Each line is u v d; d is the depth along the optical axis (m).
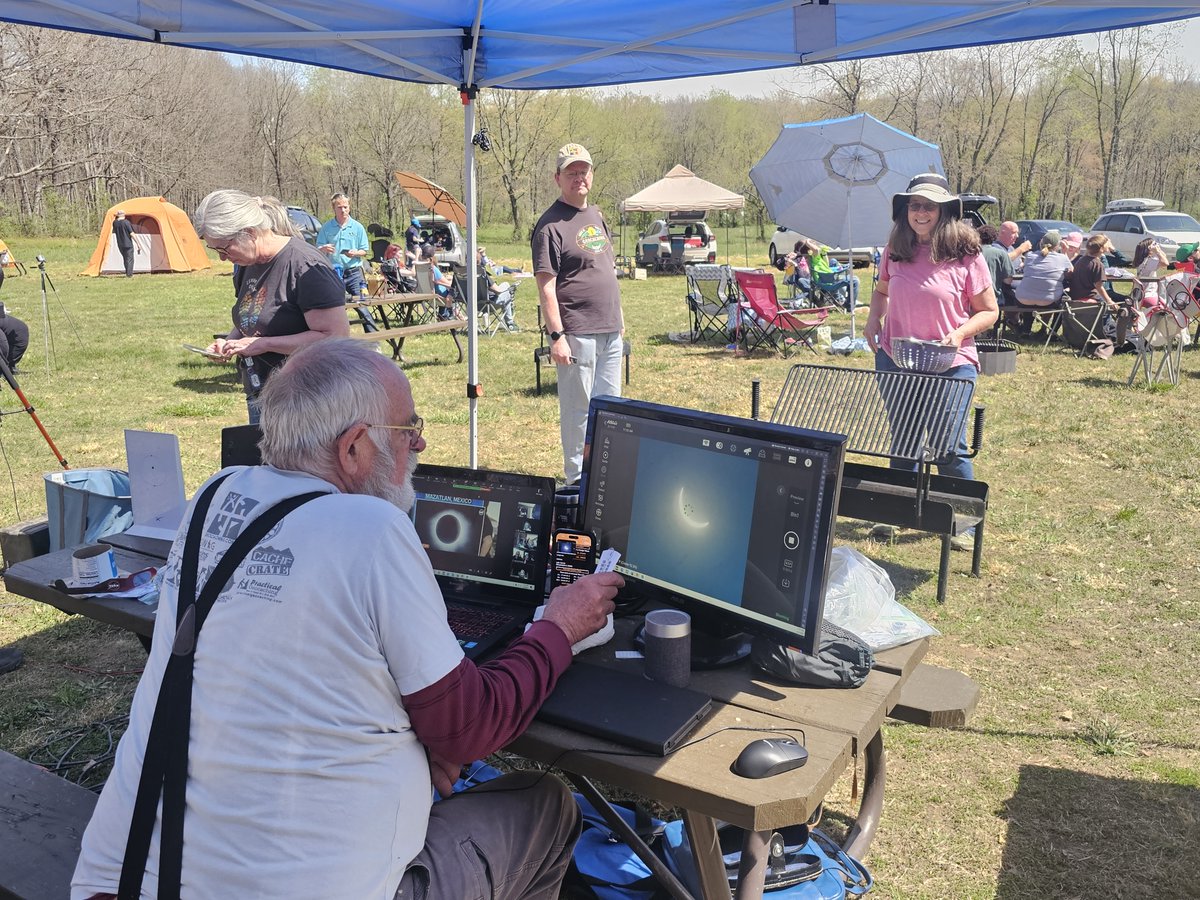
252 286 3.94
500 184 45.81
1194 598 4.45
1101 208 41.53
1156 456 6.71
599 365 5.45
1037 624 4.22
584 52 4.13
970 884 2.65
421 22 3.88
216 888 1.44
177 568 1.65
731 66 4.30
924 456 4.18
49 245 33.12
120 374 10.33
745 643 2.16
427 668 1.53
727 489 2.05
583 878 2.34
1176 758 3.22
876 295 4.93
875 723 1.94
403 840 1.56
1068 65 39.28
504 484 2.38
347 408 1.67
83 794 2.32
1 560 4.88
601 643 2.16
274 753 1.46
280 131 48.66
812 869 2.37
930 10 3.45
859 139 10.53
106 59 33.62
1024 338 11.72
